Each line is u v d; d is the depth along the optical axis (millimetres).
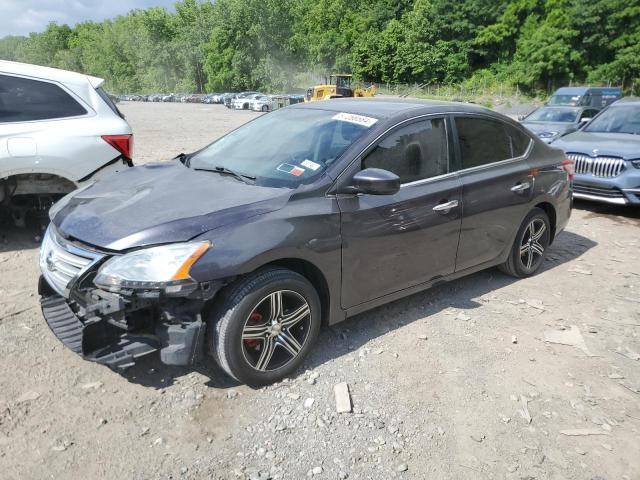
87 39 141125
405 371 3393
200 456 2598
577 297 4680
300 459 2607
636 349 3828
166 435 2730
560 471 2615
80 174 5379
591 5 58750
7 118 5074
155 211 3031
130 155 5727
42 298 3391
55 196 5469
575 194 7914
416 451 2703
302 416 2916
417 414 2984
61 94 5375
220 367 3164
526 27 65750
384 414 2971
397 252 3691
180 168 3920
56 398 2977
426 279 4020
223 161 3910
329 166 3412
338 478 2500
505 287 4836
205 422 2838
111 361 2734
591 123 9031
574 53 59719
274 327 3102
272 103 43875
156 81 104938
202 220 2895
